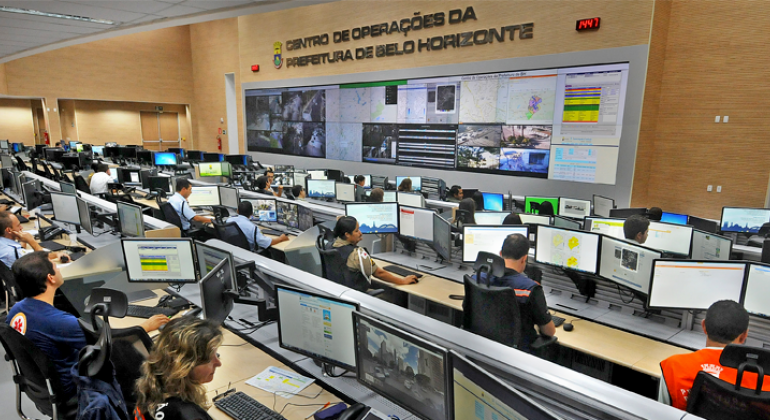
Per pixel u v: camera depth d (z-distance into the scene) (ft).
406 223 13.03
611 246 9.14
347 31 33.73
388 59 31.45
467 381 4.37
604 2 21.86
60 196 15.23
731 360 4.64
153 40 50.67
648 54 20.97
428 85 29.37
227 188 18.75
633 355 7.48
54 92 45.27
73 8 18.35
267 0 18.21
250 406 5.66
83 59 46.47
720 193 22.21
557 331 8.35
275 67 40.27
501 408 3.94
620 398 3.91
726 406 4.47
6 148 42.96
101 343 4.92
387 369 5.40
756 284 7.75
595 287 9.79
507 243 8.11
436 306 11.21
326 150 37.04
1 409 8.61
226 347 7.34
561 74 23.63
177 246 9.38
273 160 42.06
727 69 21.35
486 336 7.58
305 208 14.97
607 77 22.17
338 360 6.18
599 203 19.60
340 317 6.02
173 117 55.67
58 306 9.68
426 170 30.35
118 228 14.39
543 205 17.95
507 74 25.63
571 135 23.70
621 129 22.08
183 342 4.35
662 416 3.67
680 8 22.24
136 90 50.16
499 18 25.55
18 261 6.76
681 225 10.89
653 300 8.25
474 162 27.81
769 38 20.17
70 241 14.65
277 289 6.63
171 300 9.36
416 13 29.30
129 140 52.54
